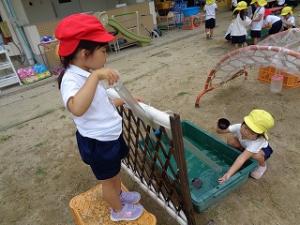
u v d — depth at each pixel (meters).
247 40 6.25
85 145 1.36
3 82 5.55
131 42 7.60
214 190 1.95
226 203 2.14
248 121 2.11
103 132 1.34
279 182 2.28
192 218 1.65
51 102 4.70
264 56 2.80
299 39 3.48
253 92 3.88
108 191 1.58
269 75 4.04
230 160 2.47
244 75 4.43
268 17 6.22
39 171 2.86
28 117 4.21
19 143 3.47
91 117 1.29
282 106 3.42
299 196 2.12
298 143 2.71
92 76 1.09
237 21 5.75
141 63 6.08
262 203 2.10
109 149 1.38
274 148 2.67
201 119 3.37
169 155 1.51
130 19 7.79
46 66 6.44
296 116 3.17
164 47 7.27
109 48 7.48
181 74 5.01
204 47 6.64
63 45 1.12
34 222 2.24
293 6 10.07
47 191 2.56
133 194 1.78
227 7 12.06
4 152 3.31
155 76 5.10
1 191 2.64
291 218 1.95
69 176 2.72
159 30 8.70
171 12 9.53
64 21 1.11
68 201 2.41
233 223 1.97
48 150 3.21
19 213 2.35
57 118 4.03
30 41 6.61
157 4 10.05
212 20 7.14
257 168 2.29
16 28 6.54
